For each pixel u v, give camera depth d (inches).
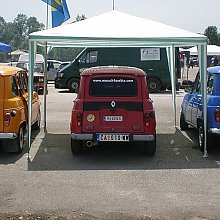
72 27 338.3
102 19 359.9
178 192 240.1
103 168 293.0
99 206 217.8
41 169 290.5
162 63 895.7
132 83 311.4
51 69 1234.6
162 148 355.6
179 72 905.5
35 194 237.1
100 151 345.4
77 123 309.4
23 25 3316.9
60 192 240.5
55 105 660.1
